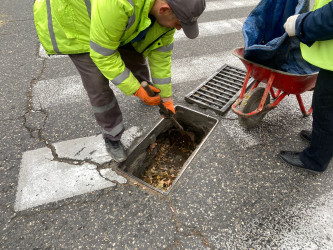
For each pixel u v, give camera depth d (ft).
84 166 7.87
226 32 14.88
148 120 9.41
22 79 11.45
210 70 11.84
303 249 5.92
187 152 9.96
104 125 7.22
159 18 5.15
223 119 9.32
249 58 7.10
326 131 6.20
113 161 7.98
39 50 13.38
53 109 9.91
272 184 7.25
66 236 6.30
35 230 6.43
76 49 5.88
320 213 6.57
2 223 6.57
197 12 4.78
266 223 6.41
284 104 9.90
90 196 7.09
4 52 13.26
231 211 6.66
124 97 10.38
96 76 6.23
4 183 7.46
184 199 6.96
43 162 8.01
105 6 4.55
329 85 5.50
